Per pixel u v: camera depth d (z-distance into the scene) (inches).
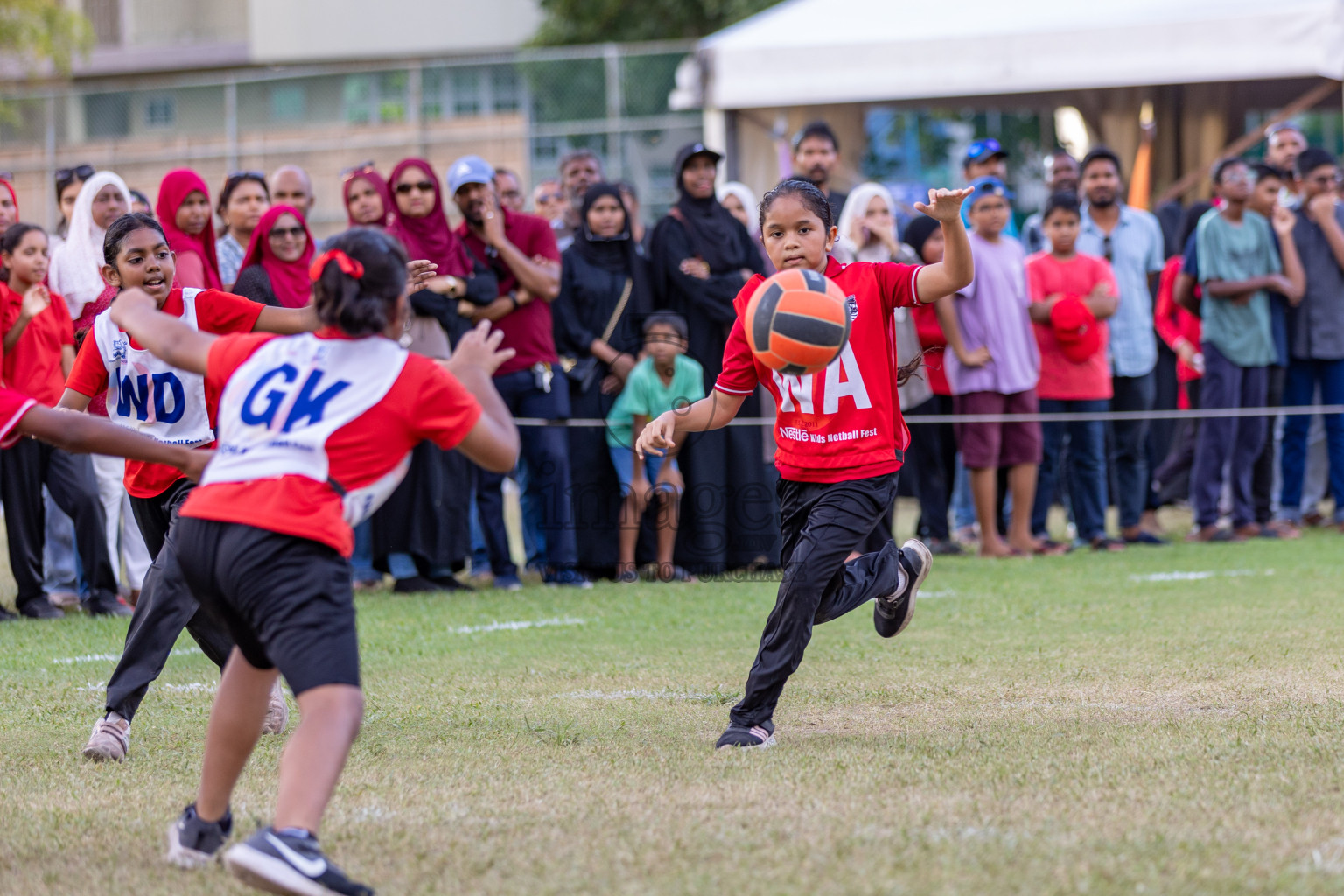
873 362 377.7
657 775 335.3
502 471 267.1
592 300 734.5
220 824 276.7
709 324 733.3
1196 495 888.9
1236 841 270.8
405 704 431.8
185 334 272.2
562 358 739.4
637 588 705.6
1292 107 1230.9
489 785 328.8
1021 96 1236.5
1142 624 564.7
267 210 663.8
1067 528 992.2
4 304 640.4
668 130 1541.6
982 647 522.6
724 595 677.9
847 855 266.2
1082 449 840.9
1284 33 995.3
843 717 408.8
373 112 1610.5
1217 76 1011.3
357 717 252.1
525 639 555.2
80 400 391.2
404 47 2554.1
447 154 1588.3
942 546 823.1
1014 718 399.5
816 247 377.4
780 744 371.6
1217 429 876.0
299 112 1616.6
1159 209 1015.6
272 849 237.9
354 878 261.3
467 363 269.1
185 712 424.2
